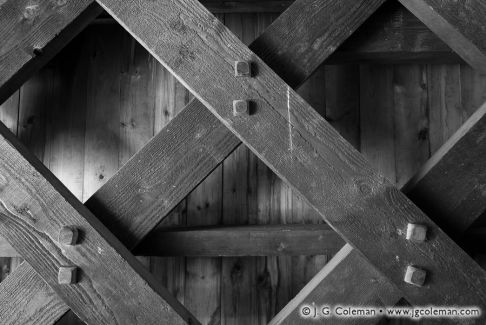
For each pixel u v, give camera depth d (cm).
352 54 201
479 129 181
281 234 203
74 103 244
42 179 183
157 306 177
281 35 186
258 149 174
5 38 189
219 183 239
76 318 237
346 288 178
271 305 232
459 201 180
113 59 246
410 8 183
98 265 179
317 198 172
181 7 177
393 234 171
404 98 238
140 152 195
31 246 180
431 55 204
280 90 174
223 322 232
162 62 177
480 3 172
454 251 169
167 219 238
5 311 184
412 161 235
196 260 235
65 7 189
